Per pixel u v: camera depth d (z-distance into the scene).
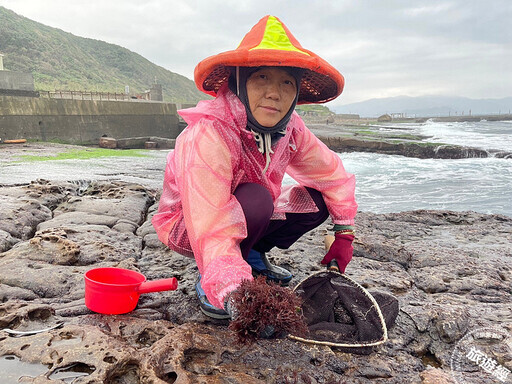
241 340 1.54
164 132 31.06
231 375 1.71
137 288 2.21
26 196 4.78
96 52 139.62
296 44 1.98
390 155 23.55
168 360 1.77
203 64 1.94
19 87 23.45
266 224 2.04
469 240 4.04
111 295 2.13
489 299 2.67
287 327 1.53
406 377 1.82
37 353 1.74
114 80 119.75
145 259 3.12
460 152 21.52
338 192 2.28
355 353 1.94
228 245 1.77
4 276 2.55
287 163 2.15
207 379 1.66
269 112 1.89
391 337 2.09
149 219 4.32
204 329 2.03
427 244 3.81
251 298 1.53
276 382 1.71
